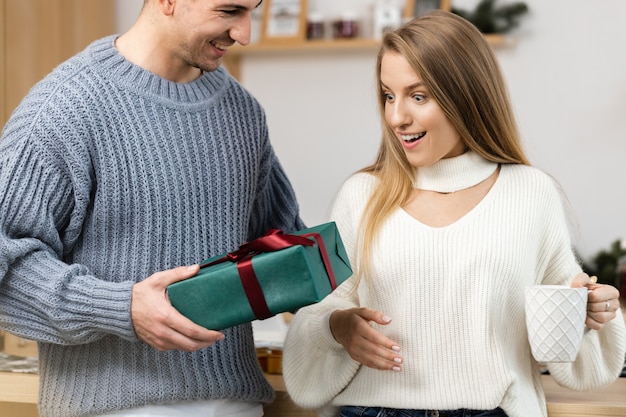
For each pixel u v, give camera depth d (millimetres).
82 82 1525
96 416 1551
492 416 1521
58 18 3723
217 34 1526
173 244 1567
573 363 1609
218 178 1638
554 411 1634
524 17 4273
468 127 1602
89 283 1431
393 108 1564
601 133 4242
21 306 1471
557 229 1631
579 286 1511
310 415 1790
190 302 1375
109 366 1534
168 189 1562
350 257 1668
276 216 1911
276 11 4508
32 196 1461
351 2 4500
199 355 1567
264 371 1942
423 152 1570
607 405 1620
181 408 1562
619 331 1593
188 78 1645
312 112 4590
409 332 1554
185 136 1598
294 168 4625
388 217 1608
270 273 1347
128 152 1535
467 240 1554
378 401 1562
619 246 3986
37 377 1763
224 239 1643
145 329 1390
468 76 1573
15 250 1424
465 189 1623
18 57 3488
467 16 4266
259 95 4637
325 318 1603
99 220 1529
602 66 4223
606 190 4254
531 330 1457
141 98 1563
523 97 4297
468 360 1522
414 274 1559
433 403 1523
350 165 4559
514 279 1548
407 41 1547
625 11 4184
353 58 4520
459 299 1533
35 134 1469
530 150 4293
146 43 1588
